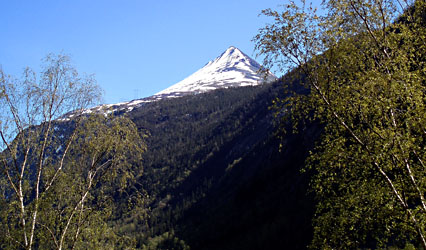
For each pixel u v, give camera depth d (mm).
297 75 11875
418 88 10688
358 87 11031
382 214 11133
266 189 80438
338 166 11898
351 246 11672
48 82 17328
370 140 11062
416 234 10898
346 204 11648
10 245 15023
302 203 60594
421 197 10344
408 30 12000
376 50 11898
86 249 16750
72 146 17609
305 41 11617
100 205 17453
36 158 16609
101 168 17891
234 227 75875
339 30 11273
